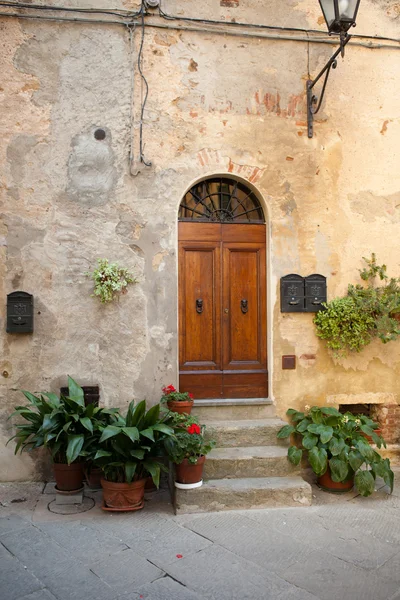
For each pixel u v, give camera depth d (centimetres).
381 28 572
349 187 560
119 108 520
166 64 530
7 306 493
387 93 572
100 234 513
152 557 351
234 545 370
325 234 553
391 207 568
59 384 503
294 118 553
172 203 525
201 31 536
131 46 523
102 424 445
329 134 559
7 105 504
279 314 542
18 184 504
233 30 542
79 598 303
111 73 520
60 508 437
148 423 438
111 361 511
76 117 514
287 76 552
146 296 517
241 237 552
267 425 504
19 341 500
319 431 479
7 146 503
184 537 382
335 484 479
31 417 459
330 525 407
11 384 497
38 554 354
